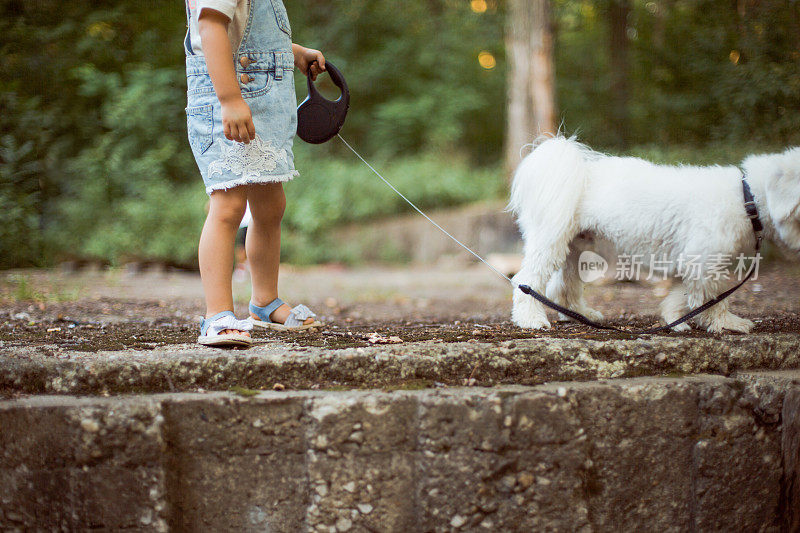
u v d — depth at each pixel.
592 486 2.25
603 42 14.66
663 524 2.33
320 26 15.34
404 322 3.66
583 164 2.99
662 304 3.10
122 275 7.84
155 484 1.96
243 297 5.41
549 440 2.15
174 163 10.74
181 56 11.34
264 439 2.08
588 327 3.01
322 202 11.34
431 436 2.11
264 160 2.49
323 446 2.07
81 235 9.13
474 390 2.20
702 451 2.35
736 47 9.34
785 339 2.65
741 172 2.85
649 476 2.31
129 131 10.40
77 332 2.91
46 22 9.31
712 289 2.84
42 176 9.10
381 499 2.10
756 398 2.41
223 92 2.35
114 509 1.95
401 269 10.27
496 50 15.61
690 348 2.52
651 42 12.34
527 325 3.01
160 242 9.16
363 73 14.78
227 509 2.07
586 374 2.42
